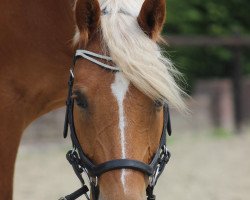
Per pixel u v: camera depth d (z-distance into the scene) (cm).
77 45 367
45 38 415
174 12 1553
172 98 324
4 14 416
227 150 1099
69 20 407
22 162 978
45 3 413
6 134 419
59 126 1115
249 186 842
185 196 786
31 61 418
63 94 433
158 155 339
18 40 415
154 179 338
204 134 1252
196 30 1576
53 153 1053
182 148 1113
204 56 1566
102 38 343
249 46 1349
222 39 1312
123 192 310
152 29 347
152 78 322
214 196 788
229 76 1587
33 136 1091
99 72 333
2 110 416
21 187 818
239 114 1307
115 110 323
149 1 343
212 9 1557
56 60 418
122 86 328
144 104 326
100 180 324
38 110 434
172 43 1284
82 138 338
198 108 1284
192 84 1537
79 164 347
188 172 928
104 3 358
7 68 417
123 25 339
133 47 329
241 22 1595
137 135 322
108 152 320
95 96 328
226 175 909
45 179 867
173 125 1249
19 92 420
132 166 317
